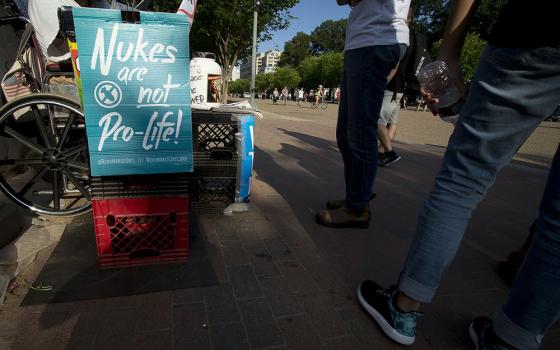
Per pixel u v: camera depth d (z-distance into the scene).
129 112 1.58
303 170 4.27
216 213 2.58
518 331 1.21
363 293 1.65
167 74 1.58
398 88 4.03
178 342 1.36
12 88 2.44
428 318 1.65
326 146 6.32
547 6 0.97
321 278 1.89
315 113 18.53
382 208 3.11
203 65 2.59
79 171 2.42
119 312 1.50
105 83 1.53
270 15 16.61
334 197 3.25
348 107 2.35
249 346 1.37
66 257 1.89
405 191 3.71
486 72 1.15
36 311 1.48
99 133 1.57
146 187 1.75
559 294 1.11
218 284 1.75
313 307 1.64
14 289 1.61
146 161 1.66
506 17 1.09
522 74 1.06
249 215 2.65
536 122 1.12
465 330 1.58
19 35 2.88
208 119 2.25
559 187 1.09
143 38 1.52
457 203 1.26
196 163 2.38
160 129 1.63
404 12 2.15
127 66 1.53
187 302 1.60
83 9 1.44
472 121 1.20
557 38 0.97
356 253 2.20
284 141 6.57
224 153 2.42
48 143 2.14
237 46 17.84
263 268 1.94
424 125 14.77
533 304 1.16
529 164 5.99
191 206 2.50
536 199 3.75
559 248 1.09
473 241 2.55
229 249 2.12
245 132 2.41
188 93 1.62
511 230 2.81
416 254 1.34
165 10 15.33
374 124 2.29
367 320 1.58
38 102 2.05
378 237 2.47
